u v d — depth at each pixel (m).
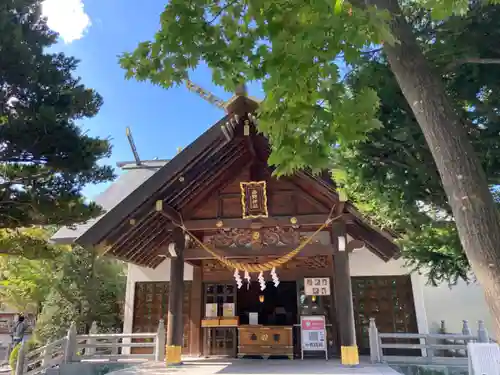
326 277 9.41
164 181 7.02
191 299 9.93
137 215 7.27
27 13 7.91
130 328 10.34
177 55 2.89
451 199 2.42
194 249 8.11
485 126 4.50
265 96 2.66
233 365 7.59
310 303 9.36
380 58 4.91
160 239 9.12
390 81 4.66
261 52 2.68
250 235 8.05
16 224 7.81
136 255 9.02
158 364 7.77
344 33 2.11
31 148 7.25
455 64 3.91
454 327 9.71
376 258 9.84
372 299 9.65
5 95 7.43
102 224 6.88
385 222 6.23
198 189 8.18
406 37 2.77
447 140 2.47
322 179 6.87
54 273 12.63
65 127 7.56
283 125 2.72
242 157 8.45
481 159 4.43
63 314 11.38
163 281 10.62
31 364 7.74
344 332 7.12
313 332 8.34
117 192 12.38
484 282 2.19
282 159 2.90
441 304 9.95
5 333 18.53
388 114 4.81
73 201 7.94
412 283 9.61
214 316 9.44
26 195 7.52
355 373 6.36
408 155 4.84
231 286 9.84
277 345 8.62
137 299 10.61
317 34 2.15
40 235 11.78
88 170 7.89
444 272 6.05
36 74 7.45
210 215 8.29
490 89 4.47
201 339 9.49
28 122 7.04
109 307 12.04
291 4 2.28
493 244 2.19
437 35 4.49
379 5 2.86
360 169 5.20
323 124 2.66
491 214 2.27
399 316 9.46
